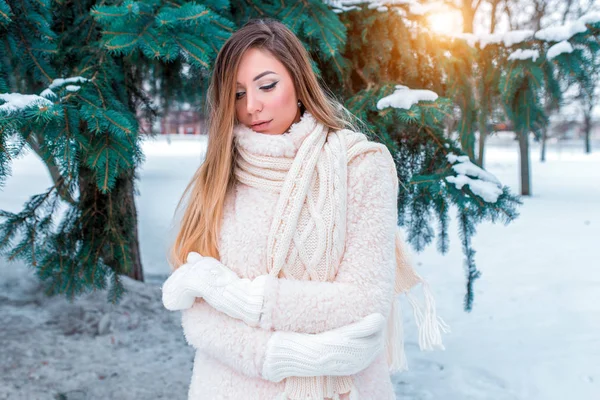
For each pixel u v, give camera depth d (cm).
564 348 329
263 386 100
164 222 782
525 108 240
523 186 1145
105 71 200
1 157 148
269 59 103
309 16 211
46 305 372
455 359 322
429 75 261
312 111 108
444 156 239
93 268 254
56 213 251
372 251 99
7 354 299
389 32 240
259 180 105
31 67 187
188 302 102
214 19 182
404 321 391
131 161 187
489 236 702
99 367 296
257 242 102
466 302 256
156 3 182
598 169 1820
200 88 280
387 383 111
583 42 212
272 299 94
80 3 241
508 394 277
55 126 159
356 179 103
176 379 287
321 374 92
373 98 227
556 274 502
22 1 172
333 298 94
